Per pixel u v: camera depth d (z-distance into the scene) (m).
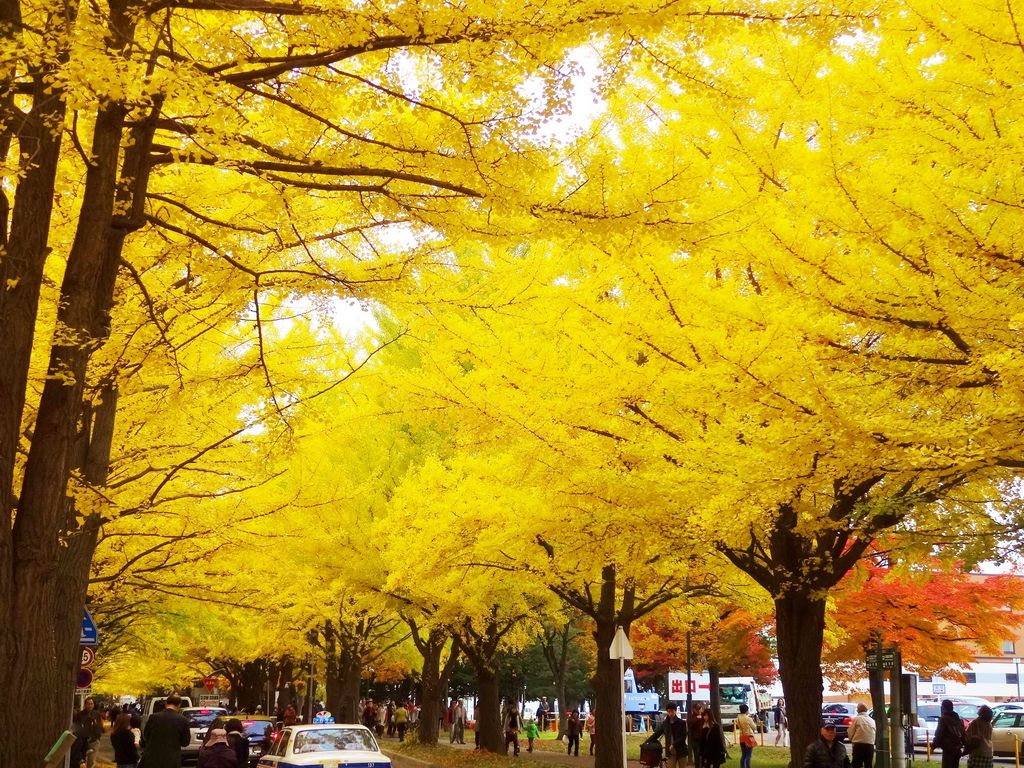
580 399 9.27
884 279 6.83
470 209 6.29
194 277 8.02
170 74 4.87
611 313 8.81
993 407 6.34
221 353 9.34
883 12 5.13
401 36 5.23
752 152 7.68
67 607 6.45
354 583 19.28
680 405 8.91
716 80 5.50
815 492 9.06
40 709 4.99
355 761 11.97
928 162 6.96
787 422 7.15
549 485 9.91
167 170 7.77
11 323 5.12
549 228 5.76
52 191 5.38
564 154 6.01
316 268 7.57
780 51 7.80
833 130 7.36
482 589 16.44
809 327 6.98
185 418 9.93
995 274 6.49
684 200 5.81
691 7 5.14
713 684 26.61
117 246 6.05
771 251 7.09
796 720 10.44
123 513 7.84
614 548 10.27
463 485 12.91
